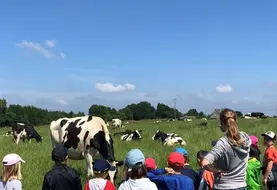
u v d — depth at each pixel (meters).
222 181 5.02
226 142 4.97
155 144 19.83
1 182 5.37
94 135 10.98
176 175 5.59
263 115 55.84
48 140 27.56
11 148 19.66
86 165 11.81
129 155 5.16
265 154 7.32
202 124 32.62
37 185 9.90
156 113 122.25
